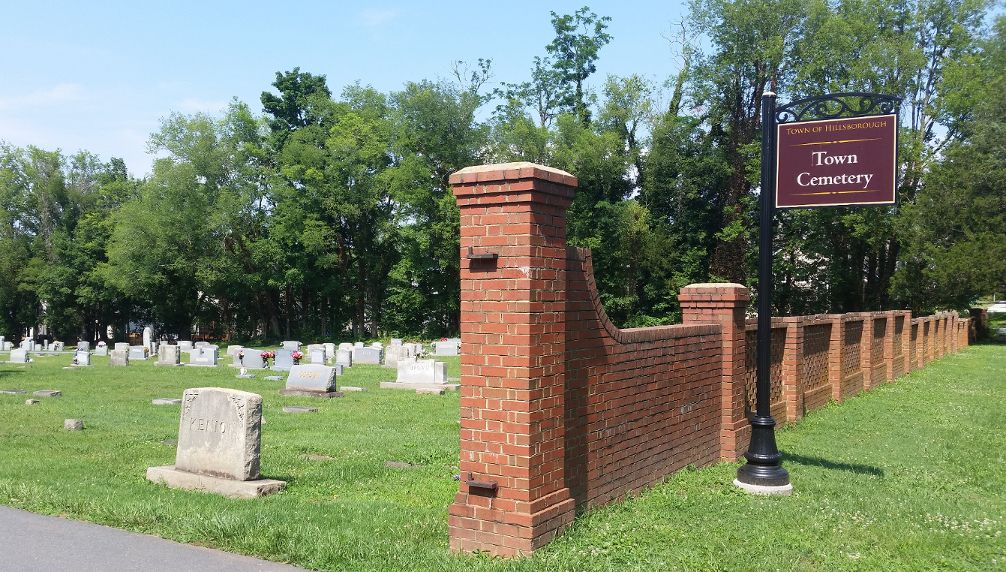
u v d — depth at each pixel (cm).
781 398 1368
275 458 1000
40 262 5706
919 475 941
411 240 5225
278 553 577
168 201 5022
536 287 577
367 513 704
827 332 1698
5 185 5956
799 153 880
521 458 569
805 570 562
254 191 5266
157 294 5394
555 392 602
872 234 4128
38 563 551
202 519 647
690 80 4938
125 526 648
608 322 716
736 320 1039
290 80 5850
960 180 3788
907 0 4425
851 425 1373
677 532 645
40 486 774
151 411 1521
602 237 4788
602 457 704
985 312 4656
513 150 4762
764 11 4362
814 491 847
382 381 2170
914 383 2156
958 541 646
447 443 1154
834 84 4094
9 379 2264
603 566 547
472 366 593
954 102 4016
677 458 880
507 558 562
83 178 6216
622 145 4878
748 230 4581
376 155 5247
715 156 4741
